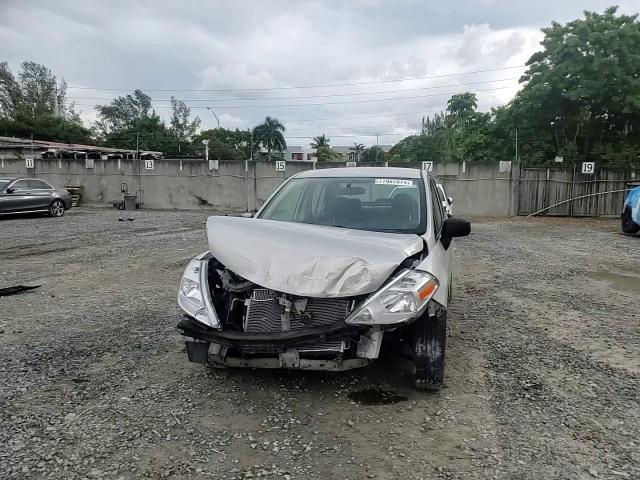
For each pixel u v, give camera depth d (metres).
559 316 5.66
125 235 12.84
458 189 20.89
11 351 4.40
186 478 2.60
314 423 3.17
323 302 3.34
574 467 2.71
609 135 27.08
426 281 3.29
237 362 3.45
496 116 29.66
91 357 4.28
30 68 75.94
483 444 2.94
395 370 3.97
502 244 11.95
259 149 64.44
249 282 3.53
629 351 4.54
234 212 22.33
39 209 17.64
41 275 7.75
